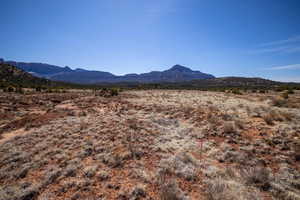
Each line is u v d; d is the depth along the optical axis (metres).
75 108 19.62
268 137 8.73
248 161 6.54
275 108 16.12
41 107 20.70
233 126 10.45
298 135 8.77
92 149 7.73
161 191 4.68
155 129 10.71
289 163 6.45
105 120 12.99
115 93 36.72
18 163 6.71
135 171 5.78
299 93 31.61
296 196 4.60
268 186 5.06
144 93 41.09
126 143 8.23
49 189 5.04
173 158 6.68
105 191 4.85
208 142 8.55
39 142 8.88
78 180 5.37
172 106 19.09
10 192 4.96
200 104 20.12
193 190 4.88
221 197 4.36
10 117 15.70
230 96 30.67
